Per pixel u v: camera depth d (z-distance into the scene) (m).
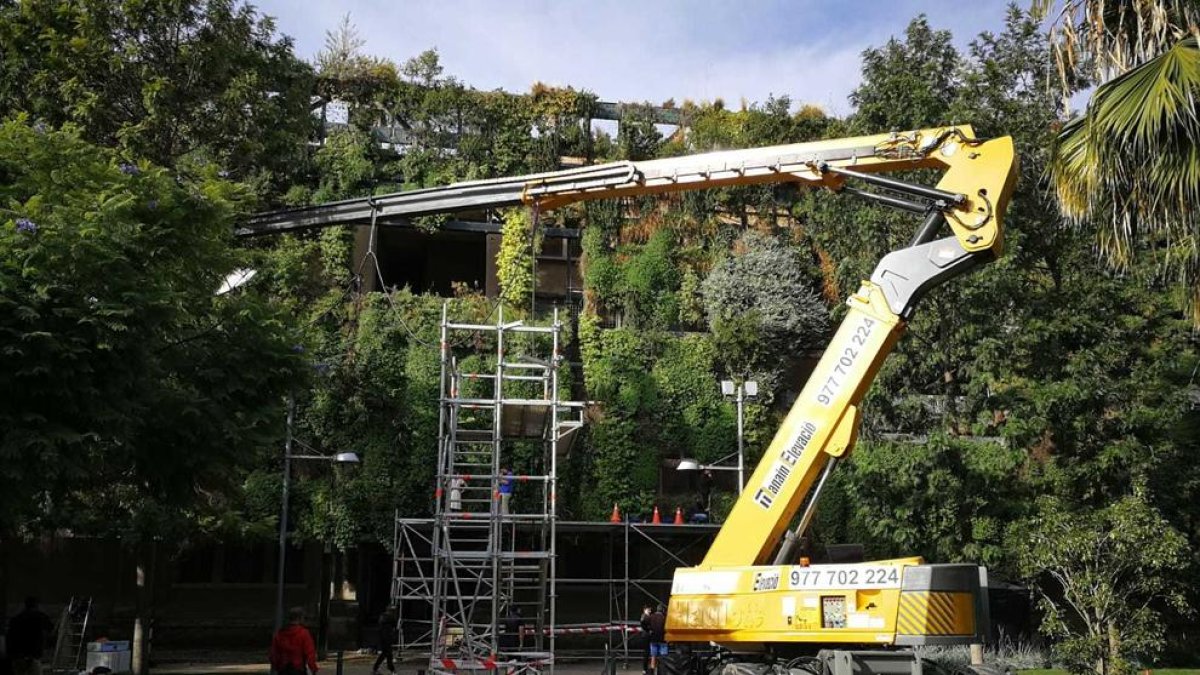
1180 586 19.06
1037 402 22.22
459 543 25.80
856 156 14.64
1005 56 24.59
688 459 26.33
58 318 12.14
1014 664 22.27
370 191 30.30
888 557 27.12
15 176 14.23
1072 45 12.76
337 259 29.12
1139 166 11.74
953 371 24.41
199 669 23.25
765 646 14.13
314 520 26.08
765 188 31.28
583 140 31.88
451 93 31.31
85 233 12.52
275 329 15.52
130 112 22.94
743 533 14.17
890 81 24.55
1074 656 16.03
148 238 14.08
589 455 28.11
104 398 12.62
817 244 30.08
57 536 26.47
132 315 12.73
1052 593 25.61
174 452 14.40
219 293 16.91
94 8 22.22
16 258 12.20
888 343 13.93
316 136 30.83
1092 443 22.84
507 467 27.05
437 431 27.20
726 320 29.52
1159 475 22.56
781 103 32.34
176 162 22.38
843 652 12.92
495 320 28.50
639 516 27.81
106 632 25.44
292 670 14.35
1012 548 21.19
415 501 26.75
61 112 21.94
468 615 20.34
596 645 27.56
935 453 22.48
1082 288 23.47
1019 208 23.47
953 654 21.27
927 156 14.33
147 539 20.83
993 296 22.97
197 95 23.16
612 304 30.06
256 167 25.95
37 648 16.50
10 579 26.06
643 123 32.19
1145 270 22.59
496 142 31.56
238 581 27.23
